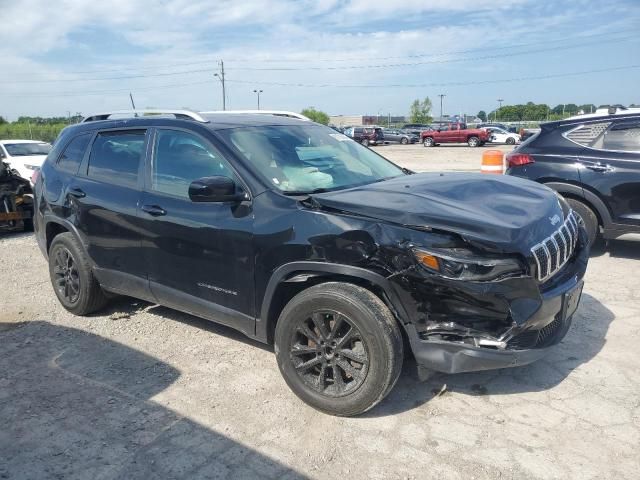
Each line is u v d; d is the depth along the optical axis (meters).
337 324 3.28
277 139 4.25
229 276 3.77
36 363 4.24
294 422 3.37
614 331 4.49
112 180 4.62
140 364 4.18
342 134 5.01
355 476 2.87
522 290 3.03
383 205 3.26
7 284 6.36
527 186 4.00
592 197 6.50
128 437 3.26
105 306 5.31
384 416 3.40
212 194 3.51
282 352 3.53
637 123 6.36
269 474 2.90
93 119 5.30
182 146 4.18
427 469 2.90
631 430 3.18
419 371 3.26
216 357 4.25
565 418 3.32
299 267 3.38
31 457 3.09
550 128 6.94
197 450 3.12
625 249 7.09
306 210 3.42
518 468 2.89
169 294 4.22
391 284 3.11
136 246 4.36
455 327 3.09
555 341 3.40
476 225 3.03
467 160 26.03
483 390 3.66
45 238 5.33
